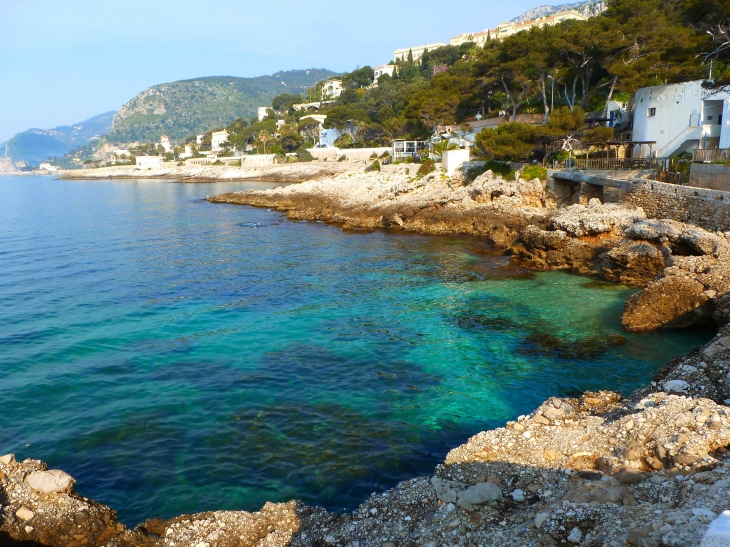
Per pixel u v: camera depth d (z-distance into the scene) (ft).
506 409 55.57
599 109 217.56
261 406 57.16
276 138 572.51
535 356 68.44
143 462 46.98
